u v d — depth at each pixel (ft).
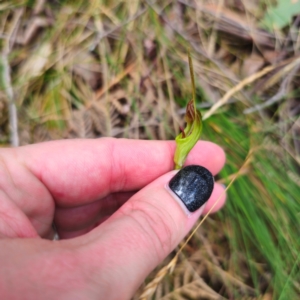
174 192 0.28
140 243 0.24
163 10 0.51
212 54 0.50
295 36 0.47
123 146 0.36
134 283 0.23
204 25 0.50
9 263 0.20
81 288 0.20
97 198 0.37
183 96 0.49
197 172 0.29
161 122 0.48
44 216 0.34
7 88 0.50
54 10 0.52
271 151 0.43
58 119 0.49
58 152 0.34
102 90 0.50
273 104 0.47
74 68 0.51
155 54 0.50
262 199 0.41
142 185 0.37
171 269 0.38
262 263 0.41
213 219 0.44
